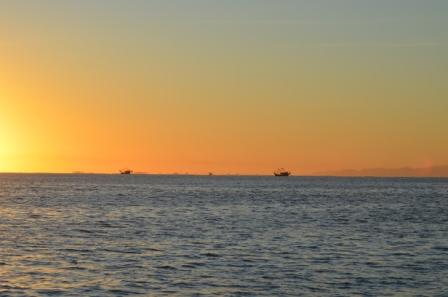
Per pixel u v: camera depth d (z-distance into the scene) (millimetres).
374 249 64562
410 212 119000
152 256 57906
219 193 197125
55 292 42938
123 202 140625
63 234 74938
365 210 123875
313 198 172250
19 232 76750
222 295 43031
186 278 48031
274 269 52062
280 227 86062
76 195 172875
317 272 51031
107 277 47906
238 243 67688
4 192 189875
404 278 49125
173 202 143250
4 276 47625
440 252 62875
